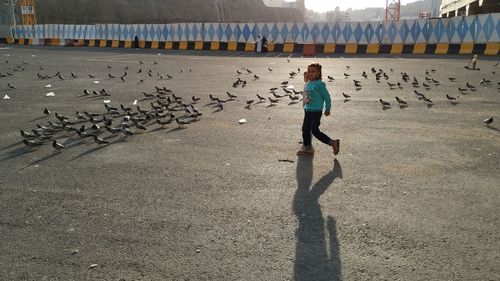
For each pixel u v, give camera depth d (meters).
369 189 5.94
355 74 19.33
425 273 3.90
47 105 12.48
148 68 22.64
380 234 4.64
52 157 7.55
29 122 10.35
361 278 3.83
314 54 32.25
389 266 4.02
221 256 4.24
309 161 7.19
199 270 4.00
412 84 15.88
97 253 4.33
